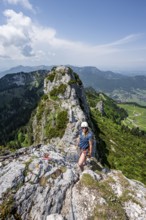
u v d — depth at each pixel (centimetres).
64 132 8994
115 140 16150
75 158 2306
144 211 1758
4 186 1730
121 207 1733
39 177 1850
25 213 1633
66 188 1827
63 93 11512
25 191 1725
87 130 2041
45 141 9356
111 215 1656
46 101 11675
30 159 2044
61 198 1758
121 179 2073
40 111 11506
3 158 2095
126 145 16462
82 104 12588
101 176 2062
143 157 16162
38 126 11188
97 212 1662
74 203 1727
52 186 1812
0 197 1661
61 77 12412
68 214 1672
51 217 1600
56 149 2520
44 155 2195
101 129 16662
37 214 1645
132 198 1847
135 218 1691
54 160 2117
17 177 1797
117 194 1881
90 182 1883
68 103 10894
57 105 10912
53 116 10269
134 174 11581
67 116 9775
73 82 12075
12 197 1667
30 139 13712
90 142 2020
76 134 8656
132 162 13012
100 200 1745
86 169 2119
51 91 12094
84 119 9756
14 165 1938
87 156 2067
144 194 1947
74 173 1995
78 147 2161
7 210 1598
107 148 13312
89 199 1752
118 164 11881
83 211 1675
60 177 1908
